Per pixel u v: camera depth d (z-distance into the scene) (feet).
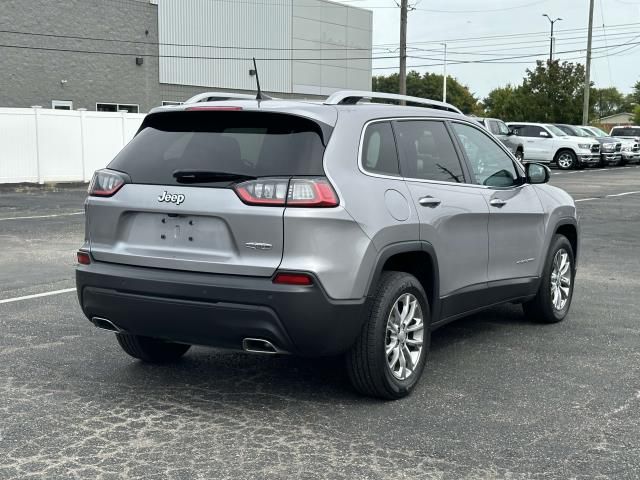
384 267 17.02
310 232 14.65
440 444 14.19
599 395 17.01
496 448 14.01
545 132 117.50
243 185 15.01
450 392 17.17
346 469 13.07
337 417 15.57
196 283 15.06
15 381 17.78
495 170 21.01
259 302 14.64
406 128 17.90
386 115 17.38
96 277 16.16
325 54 160.76
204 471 12.96
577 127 127.44
